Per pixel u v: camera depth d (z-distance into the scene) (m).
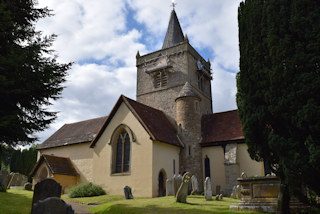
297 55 10.05
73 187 23.58
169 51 33.09
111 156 23.78
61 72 12.96
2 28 10.71
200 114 29.73
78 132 32.12
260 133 11.95
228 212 11.62
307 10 10.28
